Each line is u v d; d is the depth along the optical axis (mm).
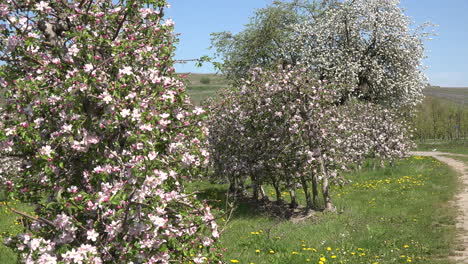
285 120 14266
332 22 32125
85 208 4223
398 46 32781
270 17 33125
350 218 13492
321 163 14594
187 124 5152
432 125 72625
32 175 4652
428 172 24953
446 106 76375
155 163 4340
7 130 4152
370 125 28469
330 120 14883
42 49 4746
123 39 4992
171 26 5254
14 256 8469
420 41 33156
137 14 5055
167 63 5234
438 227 12156
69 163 4605
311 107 14258
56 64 4605
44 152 4184
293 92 14297
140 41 5062
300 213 15453
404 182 21047
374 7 33062
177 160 4906
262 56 33656
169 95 4910
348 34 33406
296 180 14719
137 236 4328
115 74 4773
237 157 16203
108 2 5371
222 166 17484
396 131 28609
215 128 17000
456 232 11422
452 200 16016
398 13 32875
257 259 9039
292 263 8680
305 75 14453
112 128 4328
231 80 34062
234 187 18906
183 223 4852
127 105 4480
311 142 14391
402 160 33875
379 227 12023
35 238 4121
